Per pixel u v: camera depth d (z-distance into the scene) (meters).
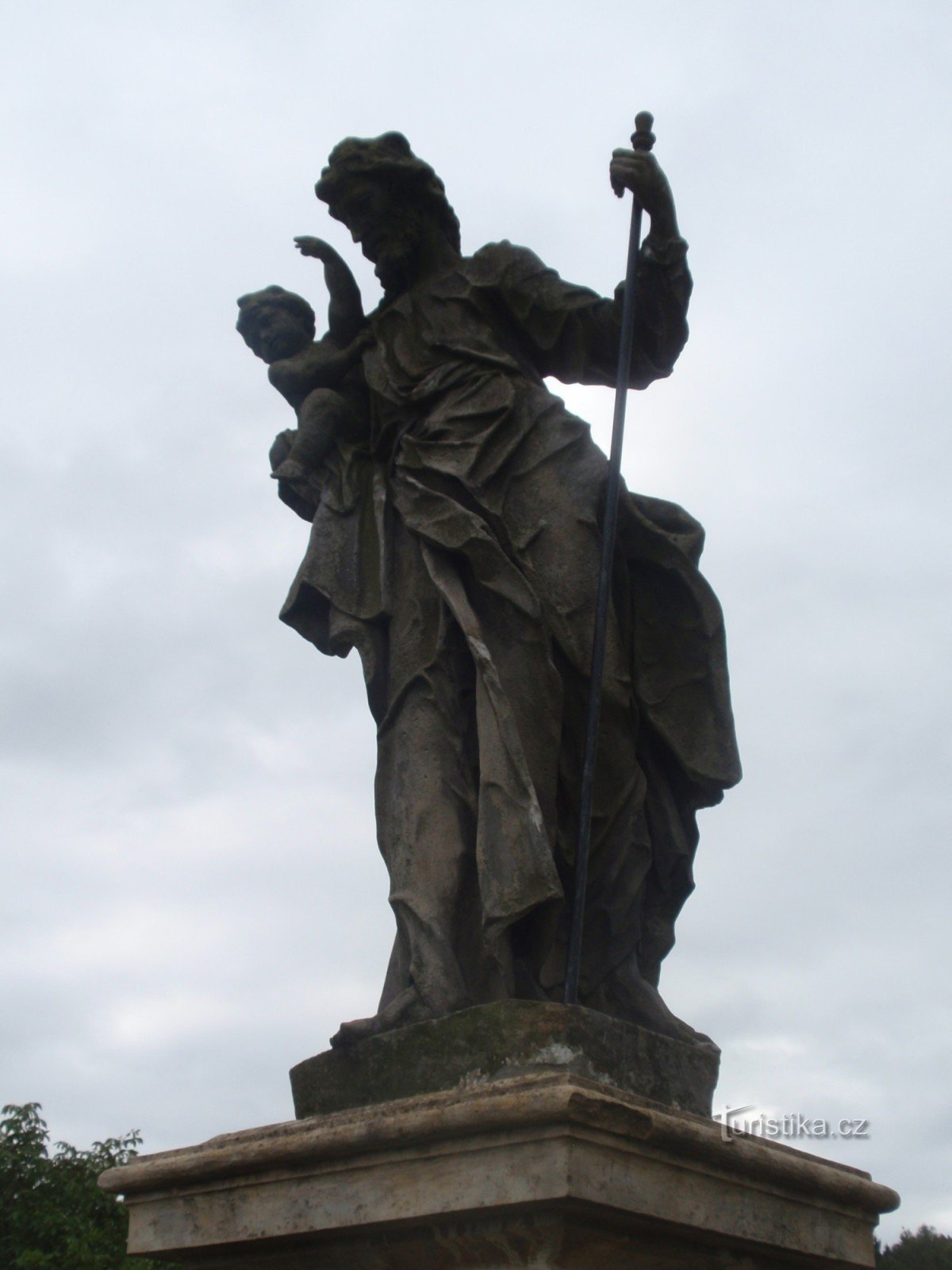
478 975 4.43
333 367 5.53
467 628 4.57
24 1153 17.62
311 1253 3.90
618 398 4.88
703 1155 3.72
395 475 5.04
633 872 4.79
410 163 5.53
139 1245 4.17
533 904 4.20
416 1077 4.08
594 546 4.87
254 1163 3.92
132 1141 18.64
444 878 4.51
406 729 4.75
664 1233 3.70
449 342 5.30
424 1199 3.58
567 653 4.72
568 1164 3.37
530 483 4.95
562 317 5.34
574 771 4.73
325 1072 4.29
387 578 4.98
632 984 4.64
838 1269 4.35
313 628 5.14
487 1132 3.51
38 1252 16.61
